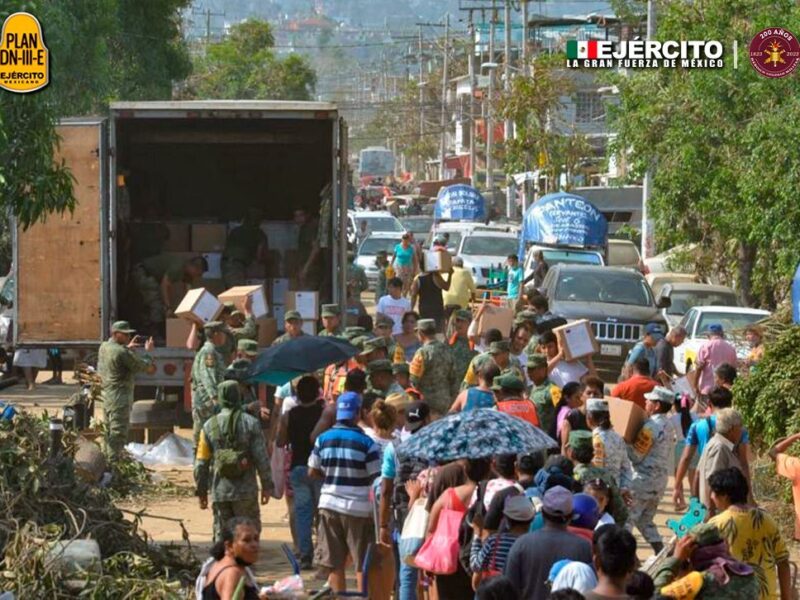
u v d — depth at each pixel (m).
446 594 25.06
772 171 69.44
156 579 28.28
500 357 40.75
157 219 61.50
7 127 39.72
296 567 22.08
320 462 30.22
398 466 28.53
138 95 132.88
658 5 96.12
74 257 55.50
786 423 41.72
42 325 55.78
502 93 159.88
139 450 48.34
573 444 28.39
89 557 27.83
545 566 21.22
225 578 20.73
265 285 59.41
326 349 36.25
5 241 95.69
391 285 59.00
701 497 32.69
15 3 40.53
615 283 75.88
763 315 68.75
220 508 32.00
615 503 27.70
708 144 78.94
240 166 61.69
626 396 40.19
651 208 85.38
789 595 24.67
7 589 26.73
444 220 147.25
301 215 59.78
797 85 73.88
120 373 43.69
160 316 57.34
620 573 19.22
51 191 40.66
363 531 29.72
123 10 129.75
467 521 24.81
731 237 80.38
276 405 38.56
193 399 41.84
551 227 93.00
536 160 147.75
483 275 109.25
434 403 42.81
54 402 61.75
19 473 31.27
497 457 25.06
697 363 51.16
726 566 21.66
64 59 98.50
